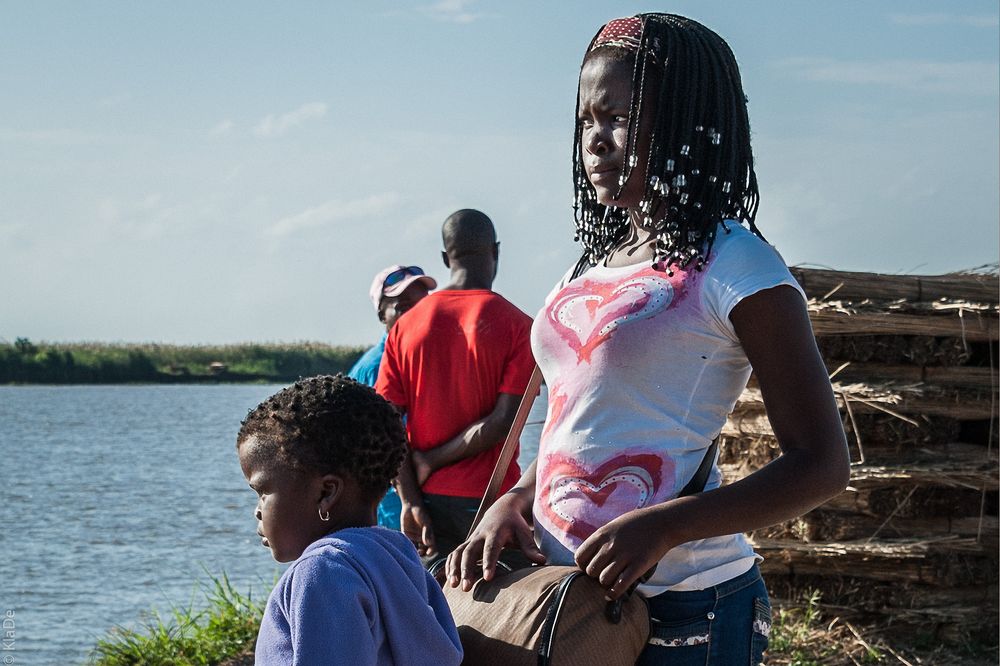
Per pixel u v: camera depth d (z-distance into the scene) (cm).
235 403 4950
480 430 460
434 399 469
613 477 224
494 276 511
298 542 235
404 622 217
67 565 1032
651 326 223
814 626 580
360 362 564
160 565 1034
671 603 223
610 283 234
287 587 215
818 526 578
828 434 212
